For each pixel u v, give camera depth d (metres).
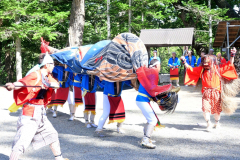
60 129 5.77
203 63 5.37
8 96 11.18
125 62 4.92
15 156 3.11
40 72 3.42
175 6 20.47
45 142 3.46
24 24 14.02
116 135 5.23
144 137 4.40
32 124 3.30
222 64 5.46
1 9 13.84
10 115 7.25
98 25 24.58
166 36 14.16
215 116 5.50
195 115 6.96
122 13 16.78
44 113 3.47
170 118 6.64
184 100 9.55
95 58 5.24
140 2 15.42
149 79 4.43
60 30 18.64
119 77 4.98
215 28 21.89
